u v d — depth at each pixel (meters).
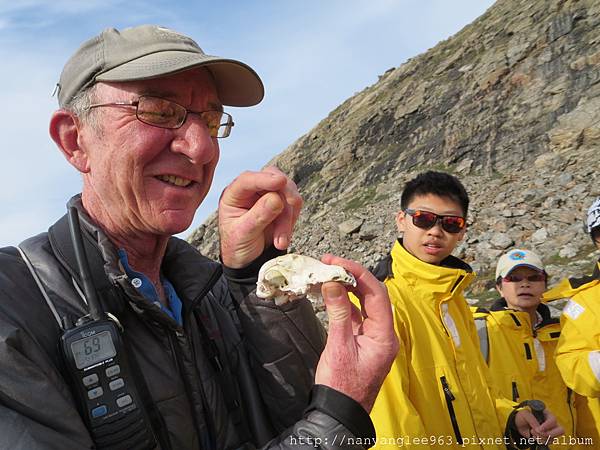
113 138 1.66
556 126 35.09
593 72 37.16
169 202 1.72
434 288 3.46
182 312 1.88
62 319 1.50
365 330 1.58
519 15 49.62
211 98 1.85
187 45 1.75
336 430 1.39
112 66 1.66
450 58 55.00
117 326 1.55
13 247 1.66
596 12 41.47
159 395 1.60
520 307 4.98
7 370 1.29
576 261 17.83
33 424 1.28
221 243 1.96
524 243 22.02
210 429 1.77
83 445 1.35
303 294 1.71
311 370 1.96
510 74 43.75
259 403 1.96
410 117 52.00
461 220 3.68
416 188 3.79
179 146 1.70
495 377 4.59
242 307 1.96
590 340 4.13
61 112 1.76
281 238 1.88
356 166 54.41
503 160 36.81
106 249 1.64
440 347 3.26
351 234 33.84
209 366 1.88
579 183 26.69
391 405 2.85
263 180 1.82
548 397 4.62
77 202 1.80
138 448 1.43
